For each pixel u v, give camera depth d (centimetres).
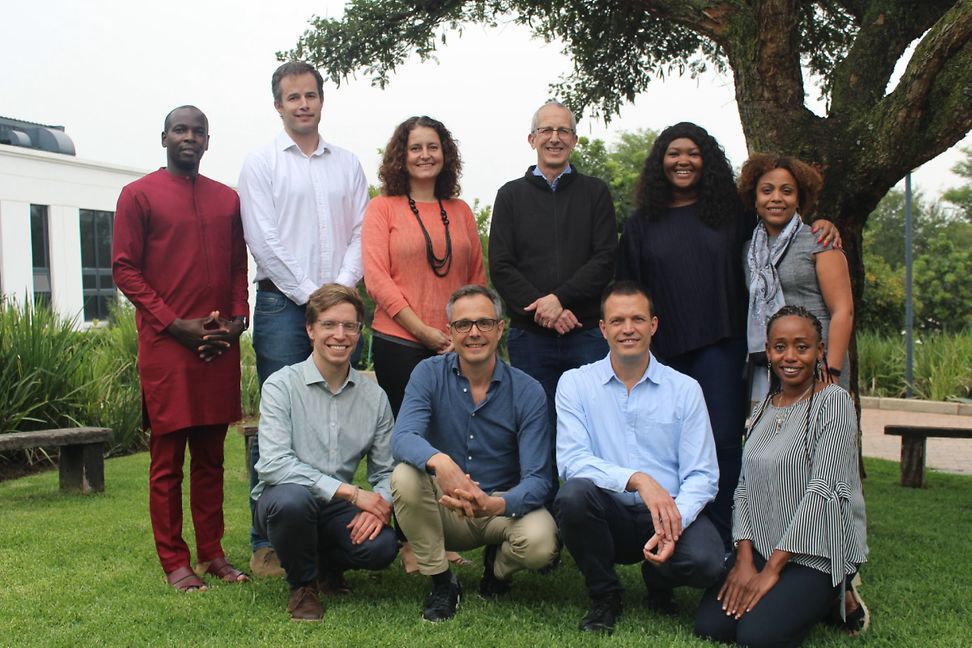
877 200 547
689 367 400
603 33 733
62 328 816
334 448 361
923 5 564
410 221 411
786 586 305
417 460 328
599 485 329
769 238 376
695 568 318
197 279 378
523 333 418
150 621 330
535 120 424
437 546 337
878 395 1388
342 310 353
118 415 801
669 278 395
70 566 407
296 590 339
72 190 2470
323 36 675
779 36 545
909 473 669
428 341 399
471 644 304
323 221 414
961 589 378
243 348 1158
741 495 332
